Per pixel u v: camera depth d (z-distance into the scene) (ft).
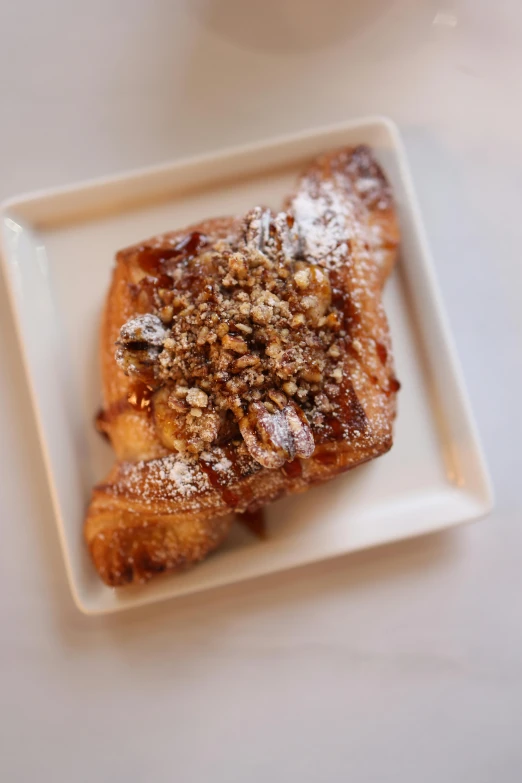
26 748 1.23
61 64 1.29
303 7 1.28
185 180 1.23
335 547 1.17
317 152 1.22
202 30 1.29
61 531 1.17
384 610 1.24
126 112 1.28
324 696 1.23
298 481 1.11
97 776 1.23
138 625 1.24
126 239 1.25
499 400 1.26
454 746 1.23
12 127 1.28
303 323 1.06
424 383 1.23
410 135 1.28
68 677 1.24
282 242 1.09
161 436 1.10
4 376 1.26
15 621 1.24
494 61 1.28
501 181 1.28
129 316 1.12
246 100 1.28
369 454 1.10
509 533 1.25
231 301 1.07
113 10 1.28
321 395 1.07
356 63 1.28
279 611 1.24
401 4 1.28
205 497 1.08
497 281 1.27
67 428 1.21
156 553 1.14
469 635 1.24
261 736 1.23
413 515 1.19
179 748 1.23
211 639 1.24
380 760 1.23
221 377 1.04
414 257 1.21
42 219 1.24
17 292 1.20
